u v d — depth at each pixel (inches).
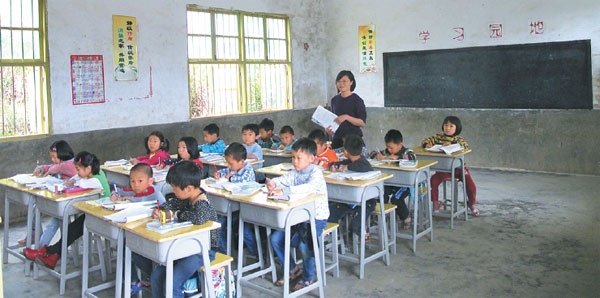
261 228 138.8
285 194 112.3
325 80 328.2
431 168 173.2
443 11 274.7
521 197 205.3
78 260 142.3
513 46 253.9
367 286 122.6
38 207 129.9
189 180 98.2
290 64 304.5
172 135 243.3
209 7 255.9
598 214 177.0
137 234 92.8
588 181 228.1
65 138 204.5
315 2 317.1
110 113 219.3
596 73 232.8
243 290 122.5
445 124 181.0
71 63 205.0
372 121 309.1
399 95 296.7
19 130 195.0
